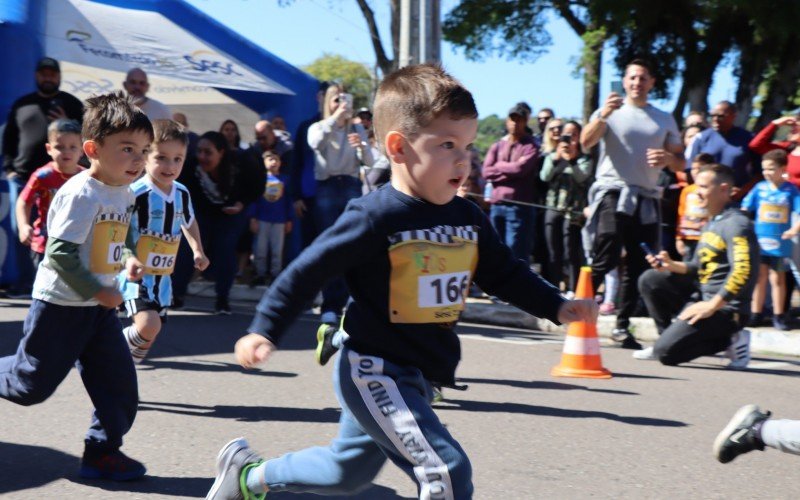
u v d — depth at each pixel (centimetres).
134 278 382
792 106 1864
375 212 267
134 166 372
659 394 593
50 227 363
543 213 1020
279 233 1113
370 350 272
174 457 424
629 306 794
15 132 919
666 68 1947
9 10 991
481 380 623
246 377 602
